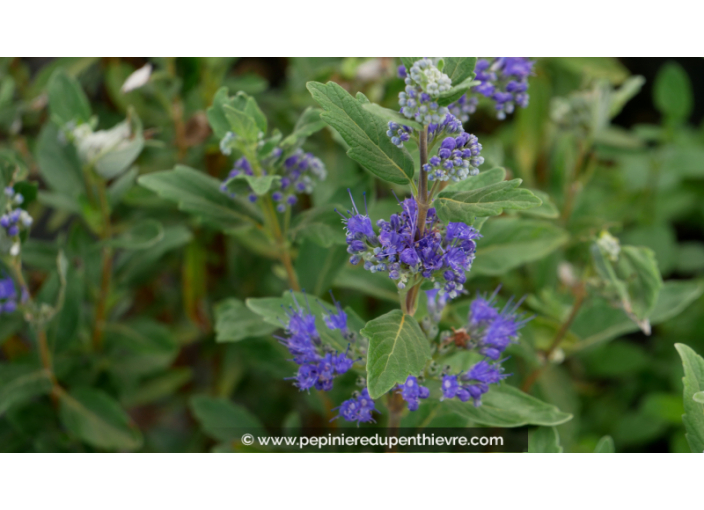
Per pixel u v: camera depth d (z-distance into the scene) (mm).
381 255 453
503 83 542
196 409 643
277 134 535
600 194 912
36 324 578
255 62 940
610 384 869
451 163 447
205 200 553
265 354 627
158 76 658
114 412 617
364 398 496
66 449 646
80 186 646
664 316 590
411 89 446
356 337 511
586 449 636
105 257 645
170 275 894
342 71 685
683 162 898
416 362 448
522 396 510
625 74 771
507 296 717
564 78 852
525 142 768
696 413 478
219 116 543
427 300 522
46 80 711
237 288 795
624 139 720
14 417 637
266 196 543
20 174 582
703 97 1152
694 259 945
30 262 635
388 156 458
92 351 681
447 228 463
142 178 546
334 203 565
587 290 583
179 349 785
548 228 578
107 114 778
